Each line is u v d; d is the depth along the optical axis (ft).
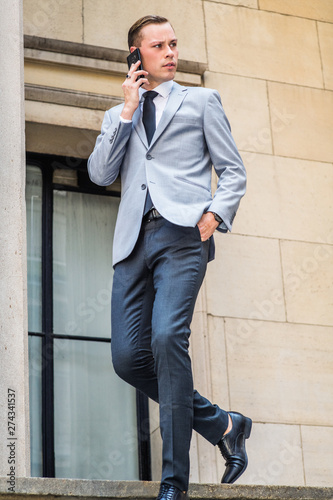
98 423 30.42
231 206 19.30
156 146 19.72
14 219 21.97
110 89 32.12
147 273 19.44
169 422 17.69
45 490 17.01
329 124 34.99
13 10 23.72
